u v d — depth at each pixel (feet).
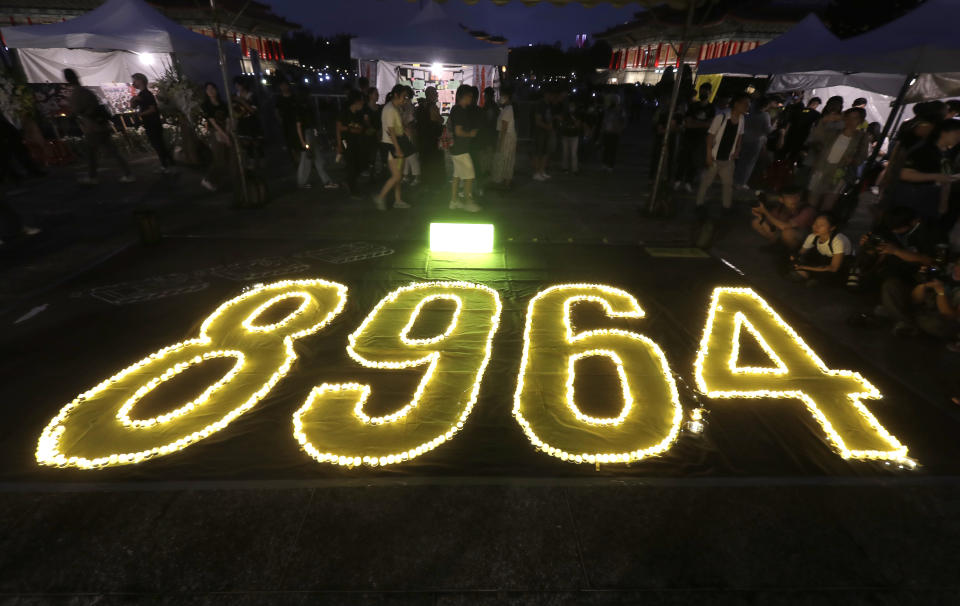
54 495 8.43
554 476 9.10
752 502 8.63
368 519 8.10
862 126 30.04
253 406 10.99
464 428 10.41
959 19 20.13
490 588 7.02
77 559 7.32
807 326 15.46
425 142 32.55
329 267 19.47
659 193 27.68
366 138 30.40
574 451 9.76
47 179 33.60
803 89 41.75
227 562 7.30
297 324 14.84
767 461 9.62
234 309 15.72
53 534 7.72
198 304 16.05
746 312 16.39
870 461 9.66
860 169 30.07
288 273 18.79
